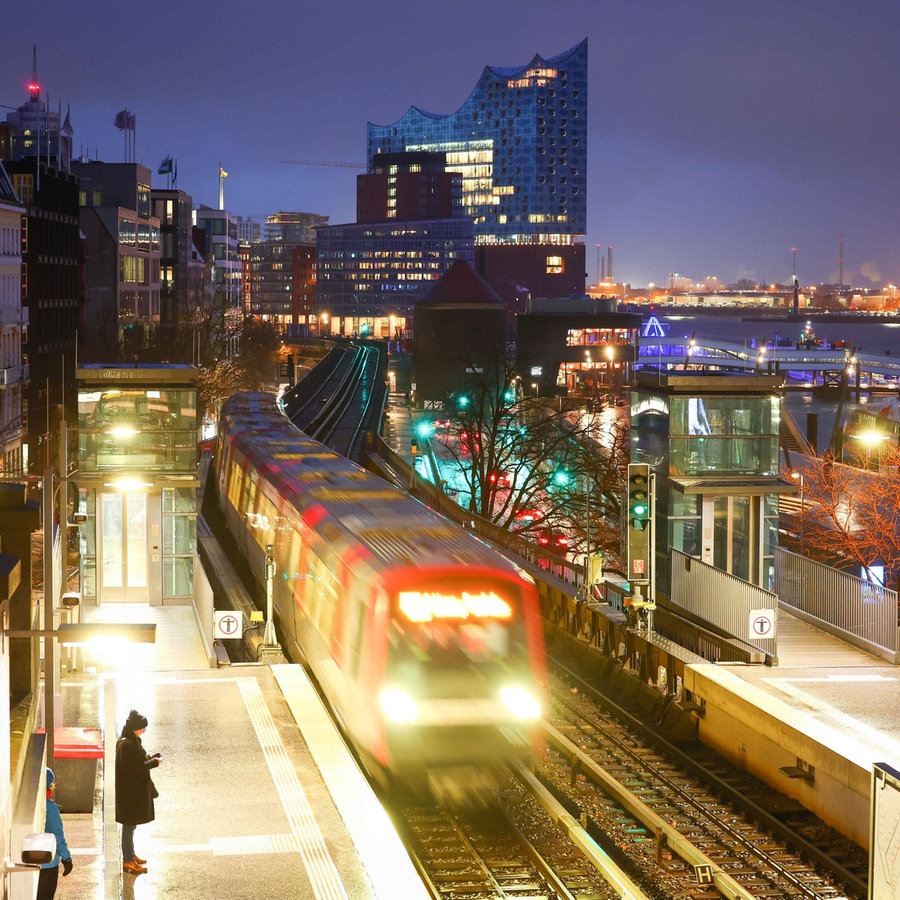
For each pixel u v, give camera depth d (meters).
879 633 31.66
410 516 27.45
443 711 22.16
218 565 43.47
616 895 19.47
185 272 186.75
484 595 22.62
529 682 22.62
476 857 20.64
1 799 11.55
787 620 35.72
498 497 79.19
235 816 19.02
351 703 23.59
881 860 14.65
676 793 24.98
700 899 19.97
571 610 36.06
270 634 30.42
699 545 36.31
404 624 22.25
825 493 66.38
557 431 81.81
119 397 38.34
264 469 39.28
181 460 38.59
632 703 30.64
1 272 81.94
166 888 16.47
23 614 19.56
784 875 20.83
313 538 28.45
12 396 83.06
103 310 143.38
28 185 94.44
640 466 31.39
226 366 136.75
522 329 180.25
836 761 22.28
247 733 23.22
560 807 21.20
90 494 38.31
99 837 18.34
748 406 36.44
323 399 131.12
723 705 26.61
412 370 168.62
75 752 19.41
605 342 182.00
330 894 16.31
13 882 11.87
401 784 22.09
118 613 37.69
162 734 23.16
